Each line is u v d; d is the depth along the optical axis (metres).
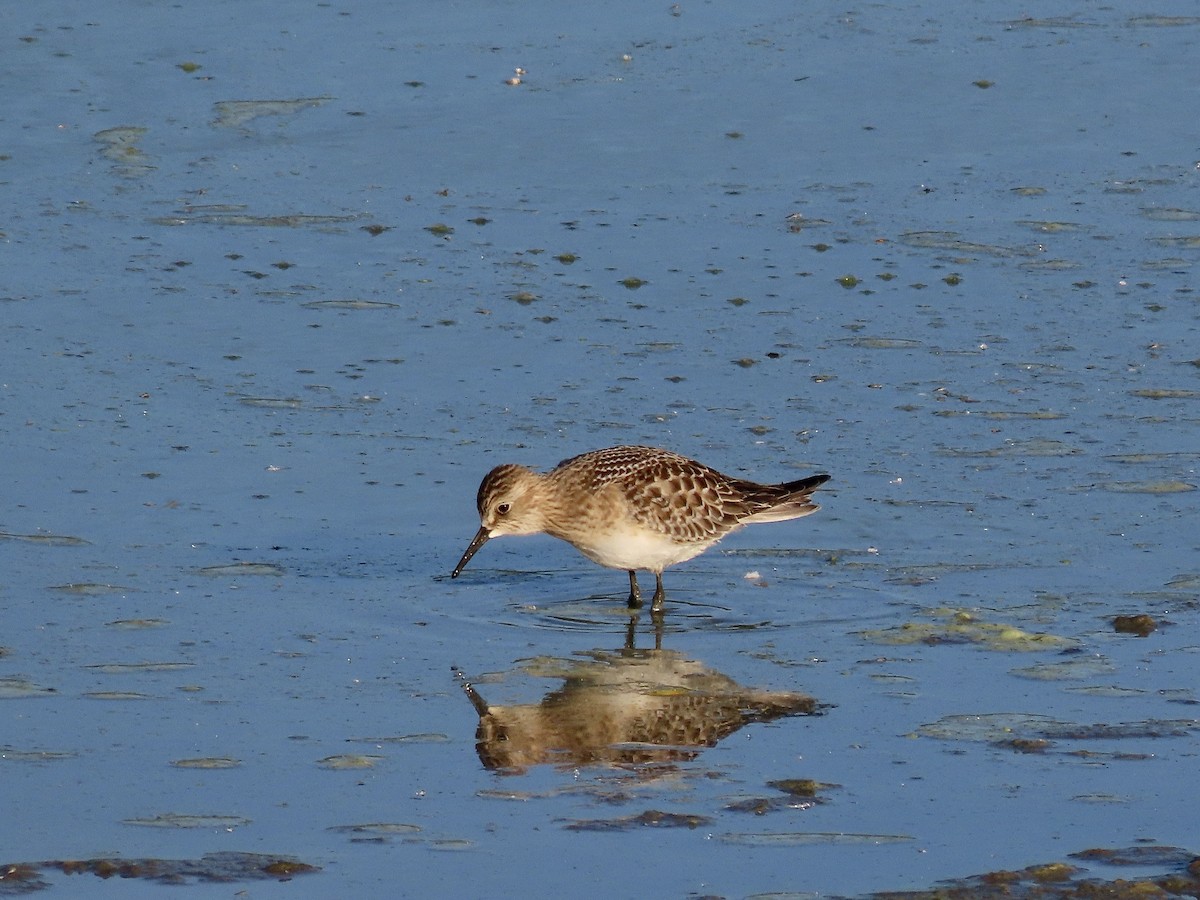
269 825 9.52
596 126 23.17
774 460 15.25
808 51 25.70
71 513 14.08
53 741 10.49
